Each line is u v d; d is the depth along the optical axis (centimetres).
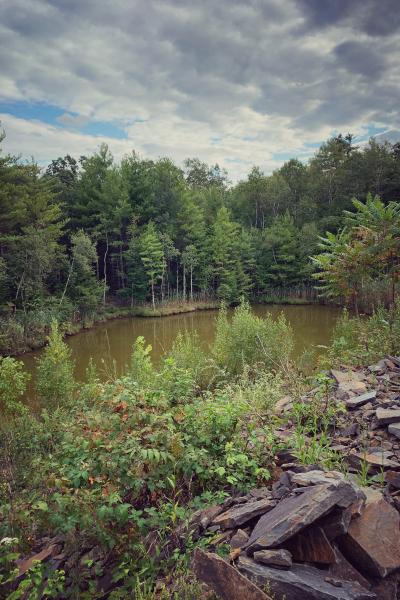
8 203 3034
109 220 4428
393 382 558
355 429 421
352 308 2844
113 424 362
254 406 548
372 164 4756
